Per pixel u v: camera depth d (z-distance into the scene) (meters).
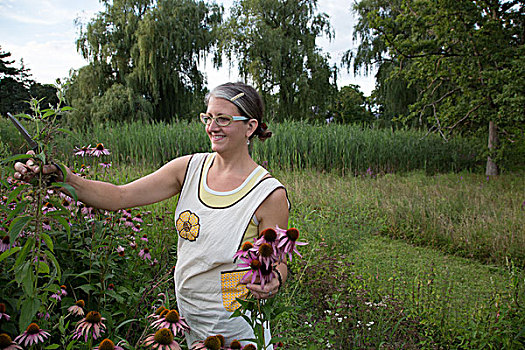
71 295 2.24
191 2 27.91
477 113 12.81
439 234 6.30
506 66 12.41
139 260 2.96
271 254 1.20
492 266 5.28
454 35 12.41
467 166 16.16
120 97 23.53
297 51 27.70
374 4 24.88
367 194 8.29
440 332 3.37
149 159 11.64
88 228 2.35
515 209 7.03
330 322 3.15
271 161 11.80
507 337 2.94
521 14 12.48
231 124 1.49
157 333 1.42
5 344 1.39
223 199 1.51
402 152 14.42
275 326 2.75
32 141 1.34
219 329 1.50
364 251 5.65
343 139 12.98
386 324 3.26
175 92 28.19
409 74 14.40
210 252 1.47
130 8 26.69
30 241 1.35
